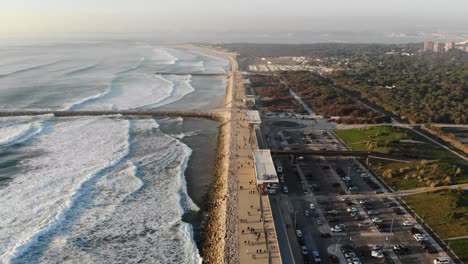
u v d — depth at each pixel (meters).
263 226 79.25
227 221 81.25
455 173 102.50
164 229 81.44
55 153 119.06
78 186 96.88
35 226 79.81
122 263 70.94
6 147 122.38
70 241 76.25
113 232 79.81
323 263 68.44
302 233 77.69
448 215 82.50
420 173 103.56
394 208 87.19
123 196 94.00
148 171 109.31
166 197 94.44
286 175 106.62
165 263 71.31
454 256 69.81
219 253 72.00
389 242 74.62
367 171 108.94
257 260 68.25
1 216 82.62
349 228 79.62
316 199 92.44
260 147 125.00
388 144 126.44
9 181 98.75
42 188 95.50
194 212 88.56
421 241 74.12
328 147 129.25
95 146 126.69
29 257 71.06
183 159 119.06
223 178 103.44
